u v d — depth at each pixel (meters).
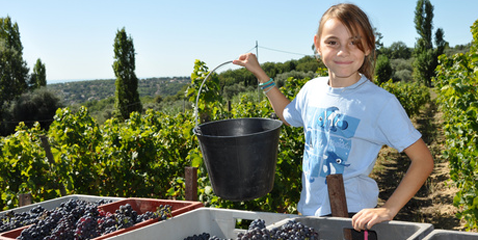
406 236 1.63
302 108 2.24
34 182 5.09
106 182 6.27
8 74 44.25
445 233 1.53
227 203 4.39
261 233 1.70
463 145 5.62
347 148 1.97
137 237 2.05
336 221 1.78
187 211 2.49
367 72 2.10
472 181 5.46
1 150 5.06
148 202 2.78
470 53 6.89
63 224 2.29
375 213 1.67
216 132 2.29
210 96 5.27
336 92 2.03
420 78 56.88
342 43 1.86
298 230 1.72
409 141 1.84
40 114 39.72
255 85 55.22
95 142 6.70
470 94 5.49
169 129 7.91
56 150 5.35
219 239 2.11
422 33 58.19
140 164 6.50
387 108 1.89
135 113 8.98
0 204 5.07
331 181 1.85
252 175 2.00
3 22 49.66
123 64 45.62
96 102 105.00
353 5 1.90
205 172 4.48
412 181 1.79
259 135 1.95
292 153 5.89
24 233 2.34
